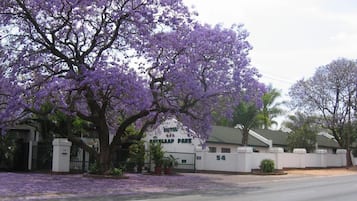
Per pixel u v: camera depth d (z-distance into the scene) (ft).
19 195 55.88
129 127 99.40
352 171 135.54
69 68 75.10
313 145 154.20
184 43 75.15
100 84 69.10
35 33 74.23
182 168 124.26
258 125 156.97
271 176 106.11
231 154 115.24
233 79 78.48
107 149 85.15
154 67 77.15
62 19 73.87
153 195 59.72
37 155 101.35
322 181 90.48
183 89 77.10
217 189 70.38
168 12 75.82
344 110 157.89
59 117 91.61
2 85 68.69
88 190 63.52
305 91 159.43
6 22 71.46
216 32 76.84
